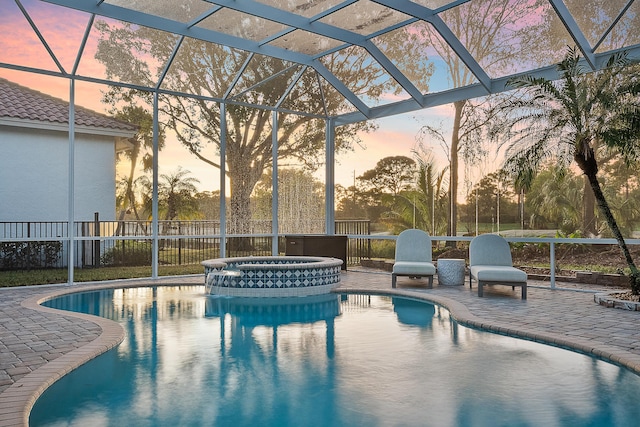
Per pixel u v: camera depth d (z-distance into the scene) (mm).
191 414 3566
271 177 12602
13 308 7211
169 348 5363
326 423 3404
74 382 4234
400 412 3590
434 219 12875
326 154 13562
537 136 8500
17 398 3613
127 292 9336
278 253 12812
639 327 6012
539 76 9547
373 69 11484
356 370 4590
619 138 7188
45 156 10141
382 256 13242
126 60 9742
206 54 10320
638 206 9664
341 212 13711
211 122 11555
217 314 7273
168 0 8289
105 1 8172
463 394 3947
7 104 9734
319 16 8773
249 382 4258
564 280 10297
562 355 5055
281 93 12047
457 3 8164
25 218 9938
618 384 4164
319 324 6617
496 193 11664
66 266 10266
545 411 3594
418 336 5914
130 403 3770
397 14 8828
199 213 11375
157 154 10586
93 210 10469
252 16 8914
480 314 6887
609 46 8406
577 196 10594
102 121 10344
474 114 11969
